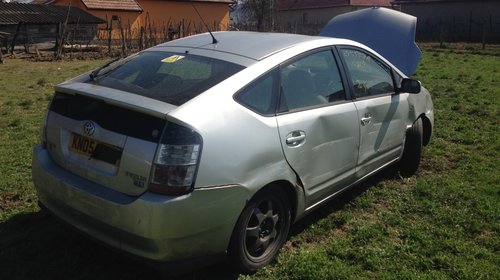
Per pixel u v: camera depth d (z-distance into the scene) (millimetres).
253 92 3297
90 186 3102
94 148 3125
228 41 3961
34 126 7473
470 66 18375
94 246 3686
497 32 36062
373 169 4641
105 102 3105
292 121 3455
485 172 5727
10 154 5879
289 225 3643
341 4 53469
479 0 37031
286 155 3387
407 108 5059
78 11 27109
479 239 4090
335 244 3861
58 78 14133
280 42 3896
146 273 3371
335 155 3928
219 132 2961
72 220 3270
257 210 3316
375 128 4465
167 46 4055
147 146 2859
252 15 51656
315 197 3846
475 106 9594
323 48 4031
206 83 3211
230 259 3232
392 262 3654
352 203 4719
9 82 12984
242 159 3047
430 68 17516
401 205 4746
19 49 23453
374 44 9000
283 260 3615
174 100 3039
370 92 4473
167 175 2807
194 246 2947
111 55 23391
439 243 3975
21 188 4762
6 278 3252
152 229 2799
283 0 60938
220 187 2939
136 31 31922
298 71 3715
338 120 3895
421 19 40750
